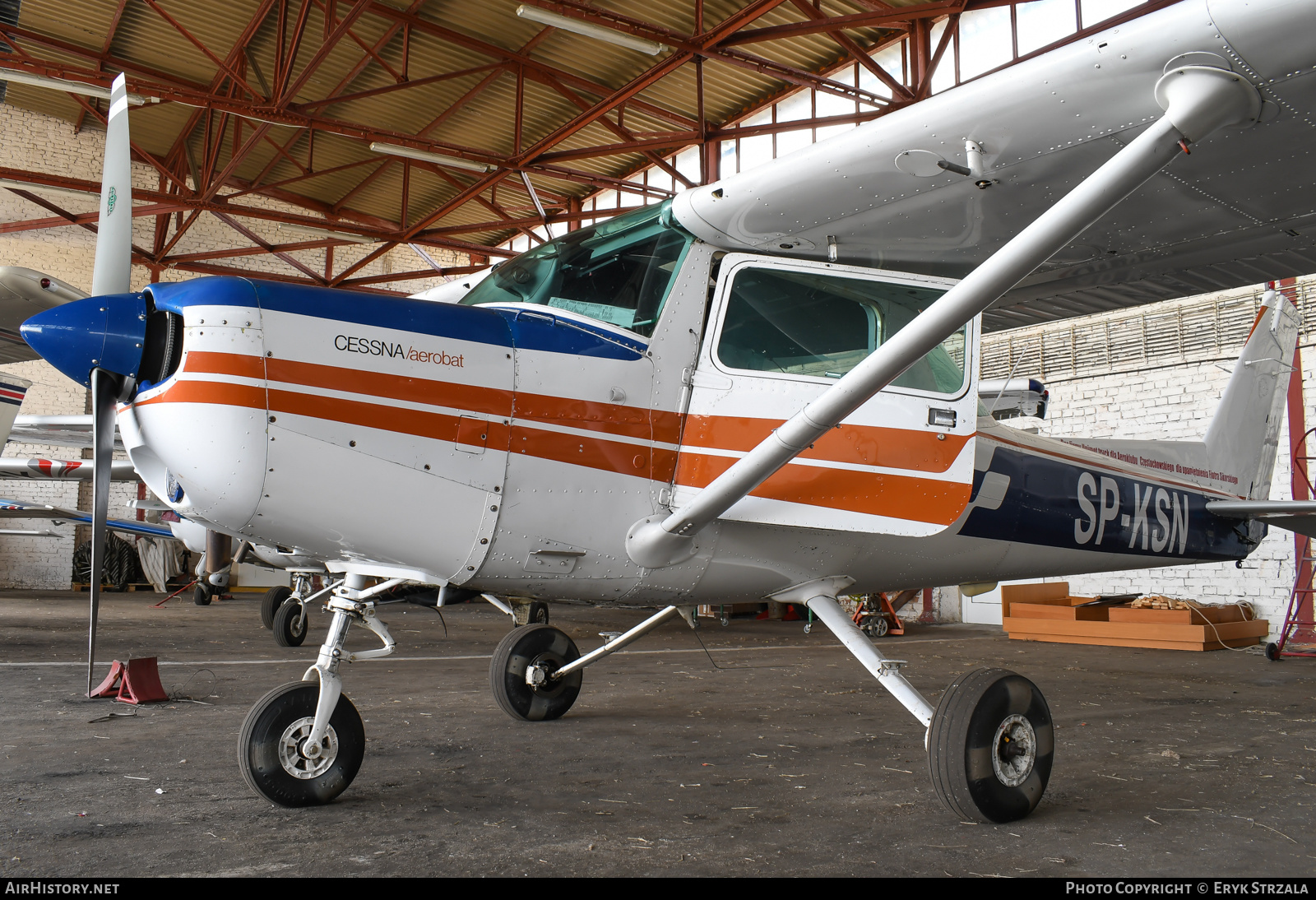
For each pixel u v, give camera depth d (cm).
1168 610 830
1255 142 230
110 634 768
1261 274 327
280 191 1548
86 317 229
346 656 265
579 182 1335
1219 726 408
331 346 241
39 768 297
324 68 1180
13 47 1160
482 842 221
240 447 229
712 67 1080
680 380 289
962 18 926
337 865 202
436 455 251
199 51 1201
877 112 982
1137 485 442
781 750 339
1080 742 368
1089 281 339
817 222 283
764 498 280
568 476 269
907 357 223
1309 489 818
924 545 351
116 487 1578
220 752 321
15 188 1462
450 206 1264
